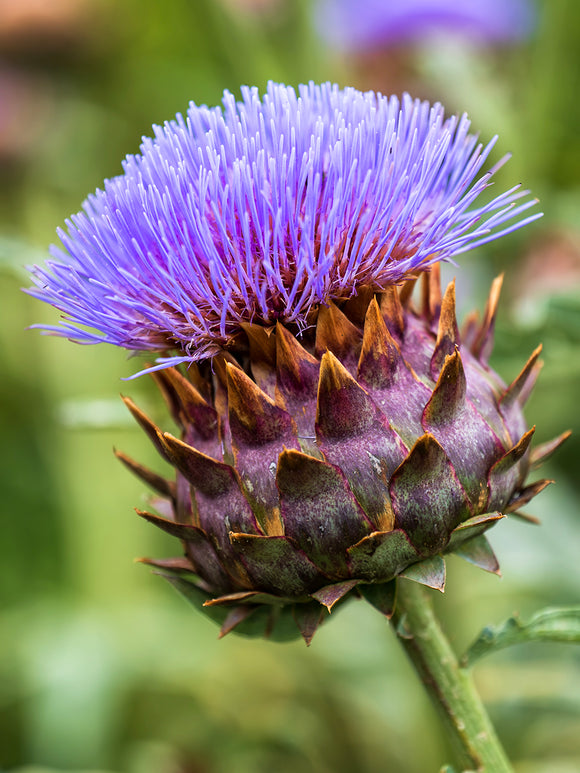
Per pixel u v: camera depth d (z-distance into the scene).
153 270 0.31
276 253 0.31
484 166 0.51
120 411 0.41
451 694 0.33
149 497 0.35
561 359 0.40
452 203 0.32
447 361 0.31
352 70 0.59
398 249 0.32
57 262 0.33
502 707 0.47
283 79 0.52
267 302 0.32
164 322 0.31
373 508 0.31
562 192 0.51
